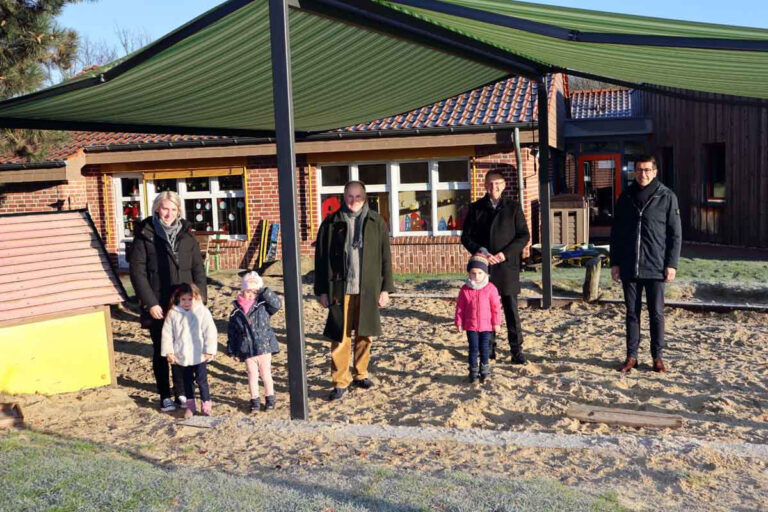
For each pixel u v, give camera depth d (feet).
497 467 15.10
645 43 15.96
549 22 18.01
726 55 18.56
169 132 34.19
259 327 21.36
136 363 28.43
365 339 23.13
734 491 13.85
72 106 26.68
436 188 52.75
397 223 53.83
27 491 13.33
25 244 23.82
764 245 59.88
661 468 15.01
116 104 27.35
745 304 35.58
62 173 58.49
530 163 53.31
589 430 18.43
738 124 62.28
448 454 16.05
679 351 26.61
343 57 25.64
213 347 20.95
